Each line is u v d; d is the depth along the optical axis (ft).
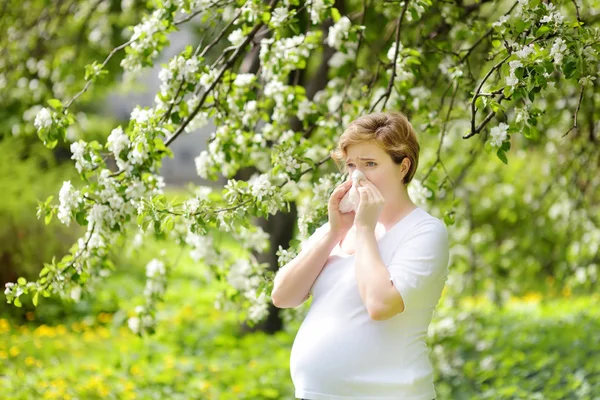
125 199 19.77
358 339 13.91
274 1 21.40
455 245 44.04
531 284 54.80
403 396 13.73
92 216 19.65
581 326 45.60
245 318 24.67
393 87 23.70
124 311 52.54
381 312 13.41
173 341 45.27
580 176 36.65
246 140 23.31
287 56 22.38
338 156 14.99
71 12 39.75
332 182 20.35
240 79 22.54
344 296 14.24
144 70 22.30
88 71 21.01
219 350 43.98
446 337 38.96
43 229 52.49
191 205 19.12
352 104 24.11
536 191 43.29
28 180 53.21
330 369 13.98
